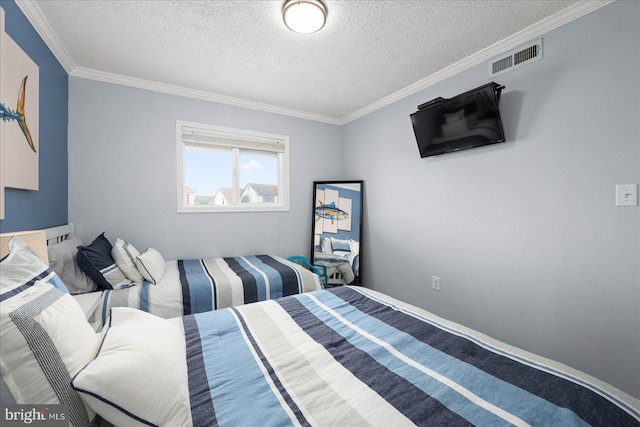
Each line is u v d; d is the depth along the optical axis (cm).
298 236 362
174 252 291
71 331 77
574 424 70
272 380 93
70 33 195
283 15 171
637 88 150
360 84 279
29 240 120
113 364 70
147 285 204
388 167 318
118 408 66
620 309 158
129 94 267
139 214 273
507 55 206
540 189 190
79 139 247
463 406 79
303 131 363
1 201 132
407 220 295
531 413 75
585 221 170
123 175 266
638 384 152
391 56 227
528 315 198
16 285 79
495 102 199
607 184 161
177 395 76
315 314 150
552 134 184
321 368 100
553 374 92
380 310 154
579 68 171
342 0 164
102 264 196
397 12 175
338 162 389
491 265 221
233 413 78
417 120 257
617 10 156
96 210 255
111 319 103
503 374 93
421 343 117
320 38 203
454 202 248
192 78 265
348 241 351
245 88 288
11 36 149
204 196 316
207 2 166
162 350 86
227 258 310
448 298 255
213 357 107
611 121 159
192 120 296
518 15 179
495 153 216
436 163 264
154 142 278
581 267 172
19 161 149
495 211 217
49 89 201
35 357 64
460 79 240
